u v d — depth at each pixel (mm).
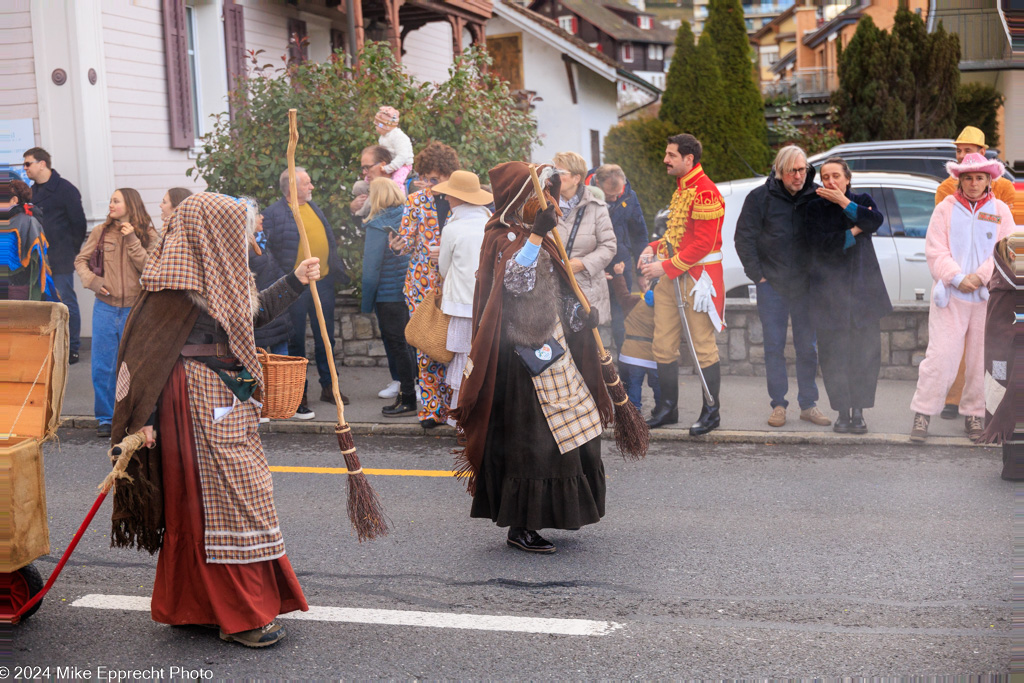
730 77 22703
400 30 18469
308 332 9828
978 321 6590
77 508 5645
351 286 10195
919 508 5379
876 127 19531
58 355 4008
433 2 17094
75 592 4406
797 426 7152
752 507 5465
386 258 7680
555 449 4629
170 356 3695
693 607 4152
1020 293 5629
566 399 4660
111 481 3629
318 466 6531
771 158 22938
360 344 9805
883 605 4133
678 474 6160
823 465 6297
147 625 4031
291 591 3912
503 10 29766
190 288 3637
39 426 3980
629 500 5648
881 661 3623
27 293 8570
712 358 6961
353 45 14336
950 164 6637
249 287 3762
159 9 12641
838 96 20453
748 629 3930
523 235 4641
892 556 4672
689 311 6941
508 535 4914
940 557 4645
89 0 11297
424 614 4117
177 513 3775
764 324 7152
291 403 3951
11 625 3965
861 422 6922
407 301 7098
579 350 4812
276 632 3824
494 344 4598
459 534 5117
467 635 3910
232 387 3748
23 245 8469
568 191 6898
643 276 7086
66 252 9898
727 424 7258
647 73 39750
